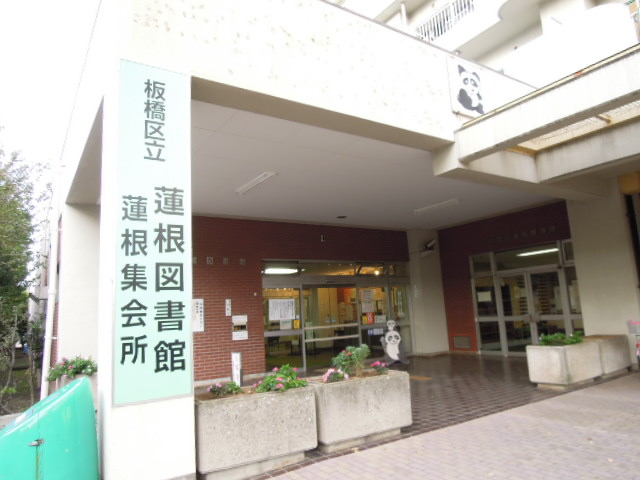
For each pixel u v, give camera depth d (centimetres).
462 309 1301
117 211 390
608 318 919
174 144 425
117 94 405
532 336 1136
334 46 556
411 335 1320
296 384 470
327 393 477
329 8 561
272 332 1059
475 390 770
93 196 776
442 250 1367
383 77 599
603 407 604
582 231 972
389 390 522
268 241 1088
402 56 629
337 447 479
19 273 1067
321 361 1123
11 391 804
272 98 499
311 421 459
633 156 679
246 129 585
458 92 691
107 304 397
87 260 807
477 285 1273
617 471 391
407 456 450
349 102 556
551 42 845
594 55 777
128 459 363
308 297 1134
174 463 381
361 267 1249
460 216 1202
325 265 1175
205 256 998
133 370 376
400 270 1334
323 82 538
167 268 404
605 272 929
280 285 1090
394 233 1334
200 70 450
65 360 716
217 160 689
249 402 426
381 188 887
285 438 439
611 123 702
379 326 1252
